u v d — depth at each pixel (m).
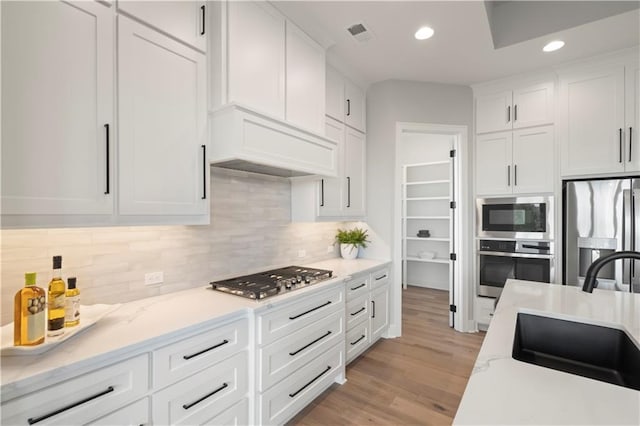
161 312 1.52
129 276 1.69
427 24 2.31
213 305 1.64
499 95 3.31
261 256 2.49
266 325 1.71
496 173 3.33
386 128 3.34
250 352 1.66
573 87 2.93
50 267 1.41
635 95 2.65
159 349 1.27
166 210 1.55
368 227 3.45
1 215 1.07
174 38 1.59
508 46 2.61
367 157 3.46
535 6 2.49
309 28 2.30
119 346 1.13
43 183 1.15
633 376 1.09
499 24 2.64
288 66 2.14
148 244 1.78
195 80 1.68
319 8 2.09
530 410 0.65
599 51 2.70
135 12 1.43
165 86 1.55
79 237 1.51
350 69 3.04
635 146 2.65
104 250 1.60
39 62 1.14
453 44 2.59
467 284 3.43
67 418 1.02
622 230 2.62
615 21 2.26
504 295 1.67
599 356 1.24
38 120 1.14
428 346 3.06
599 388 0.74
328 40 2.46
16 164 1.09
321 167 2.32
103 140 1.32
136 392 1.20
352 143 3.17
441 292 5.14
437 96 3.40
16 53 1.09
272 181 2.61
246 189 2.37
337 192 2.93
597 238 2.72
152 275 1.79
